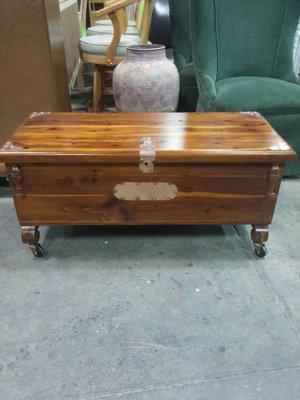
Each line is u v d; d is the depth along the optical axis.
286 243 1.28
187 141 1.06
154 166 1.02
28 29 1.27
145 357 0.89
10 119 1.46
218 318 0.99
